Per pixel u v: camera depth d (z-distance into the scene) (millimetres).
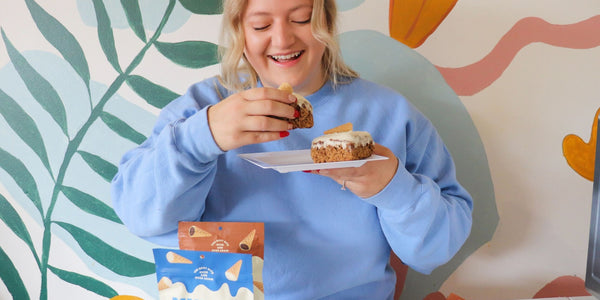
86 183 1530
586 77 1470
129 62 1481
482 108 1478
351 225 1058
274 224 1044
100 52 1483
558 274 1529
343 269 1068
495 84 1469
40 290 1590
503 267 1526
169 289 979
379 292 1151
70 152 1522
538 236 1518
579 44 1457
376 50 1457
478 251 1519
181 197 946
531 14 1443
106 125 1504
